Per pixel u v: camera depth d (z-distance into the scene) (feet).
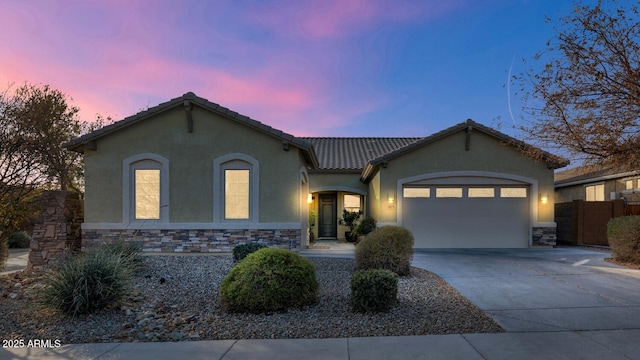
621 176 58.59
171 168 41.68
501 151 49.62
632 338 17.49
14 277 30.86
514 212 49.80
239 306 21.85
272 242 41.19
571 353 15.76
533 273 31.99
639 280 29.25
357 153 70.54
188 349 16.56
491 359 15.20
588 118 20.74
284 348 16.57
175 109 41.98
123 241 33.12
